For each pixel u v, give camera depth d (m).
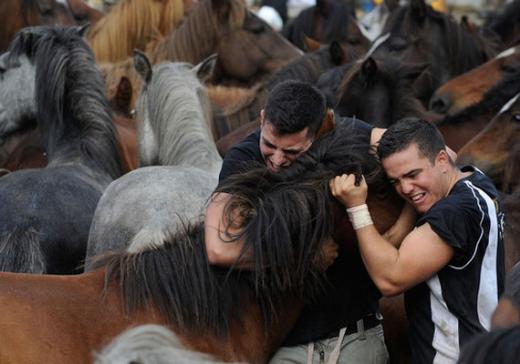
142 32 17.52
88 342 5.97
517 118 10.95
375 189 6.63
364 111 11.93
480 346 4.15
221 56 17.27
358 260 6.80
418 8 16.30
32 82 11.30
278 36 17.50
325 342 6.83
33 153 11.89
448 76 16.44
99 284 6.28
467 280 6.44
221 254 6.34
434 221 6.35
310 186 6.44
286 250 6.35
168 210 8.25
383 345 7.03
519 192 9.02
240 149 7.05
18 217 8.73
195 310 6.34
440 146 6.51
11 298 5.92
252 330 6.57
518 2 18.27
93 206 9.09
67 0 19.97
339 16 19.30
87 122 10.45
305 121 6.51
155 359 5.75
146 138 10.52
